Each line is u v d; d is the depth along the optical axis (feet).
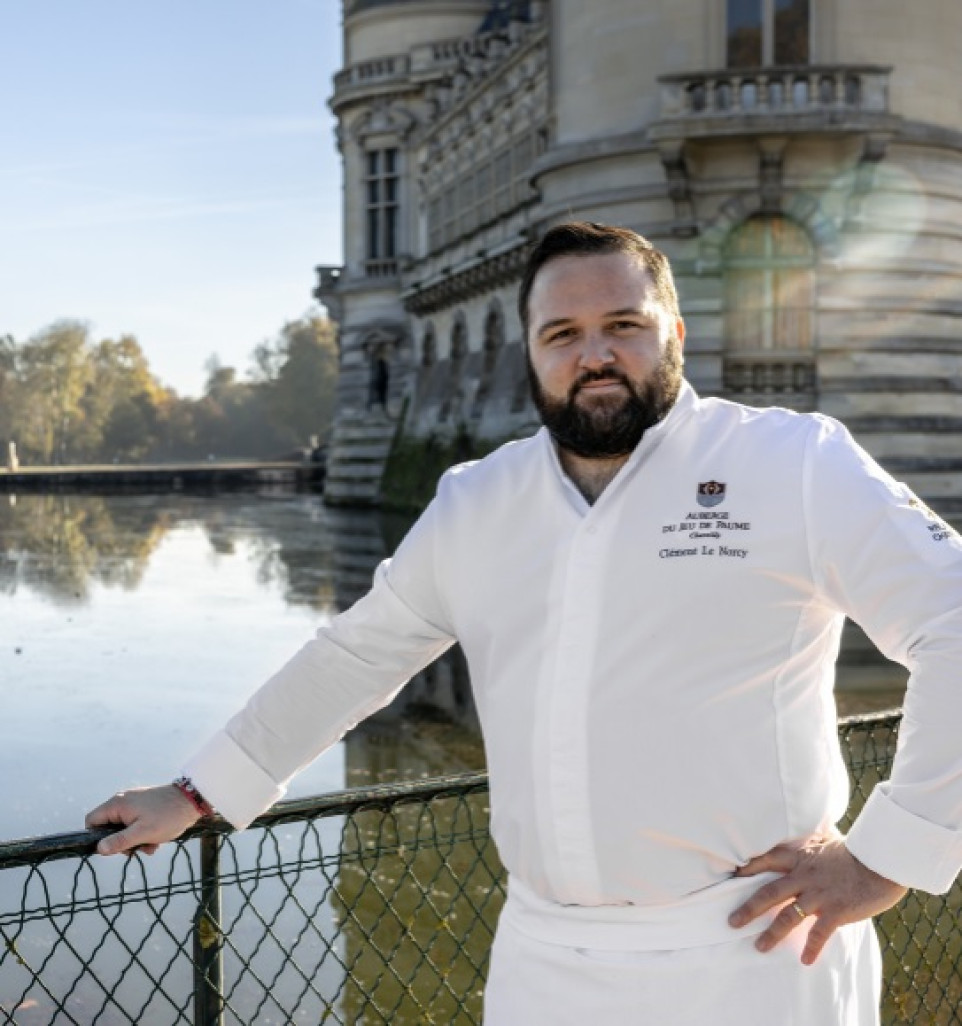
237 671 59.11
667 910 8.23
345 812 11.03
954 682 7.43
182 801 9.43
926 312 81.97
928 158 80.89
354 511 161.68
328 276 172.45
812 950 7.98
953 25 80.74
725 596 8.05
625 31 82.07
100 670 59.47
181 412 511.81
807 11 78.64
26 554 116.16
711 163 80.43
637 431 8.28
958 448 82.99
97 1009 23.18
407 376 163.53
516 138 120.78
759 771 8.13
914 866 7.63
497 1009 8.79
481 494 8.91
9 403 439.22
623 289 8.27
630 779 8.13
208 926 10.62
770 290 81.25
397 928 26.40
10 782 40.29
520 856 8.63
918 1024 18.03
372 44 163.02
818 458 8.11
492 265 124.57
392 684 9.53
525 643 8.55
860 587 7.85
